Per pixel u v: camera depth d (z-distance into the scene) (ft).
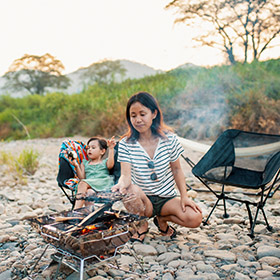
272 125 26.81
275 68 33.40
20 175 18.94
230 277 7.37
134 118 8.72
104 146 11.18
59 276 7.61
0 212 12.60
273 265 7.86
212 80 32.86
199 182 16.84
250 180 11.05
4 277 7.68
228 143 11.53
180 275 7.43
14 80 104.83
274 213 11.75
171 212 9.16
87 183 10.28
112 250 7.16
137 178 9.27
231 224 10.79
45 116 53.36
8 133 53.06
